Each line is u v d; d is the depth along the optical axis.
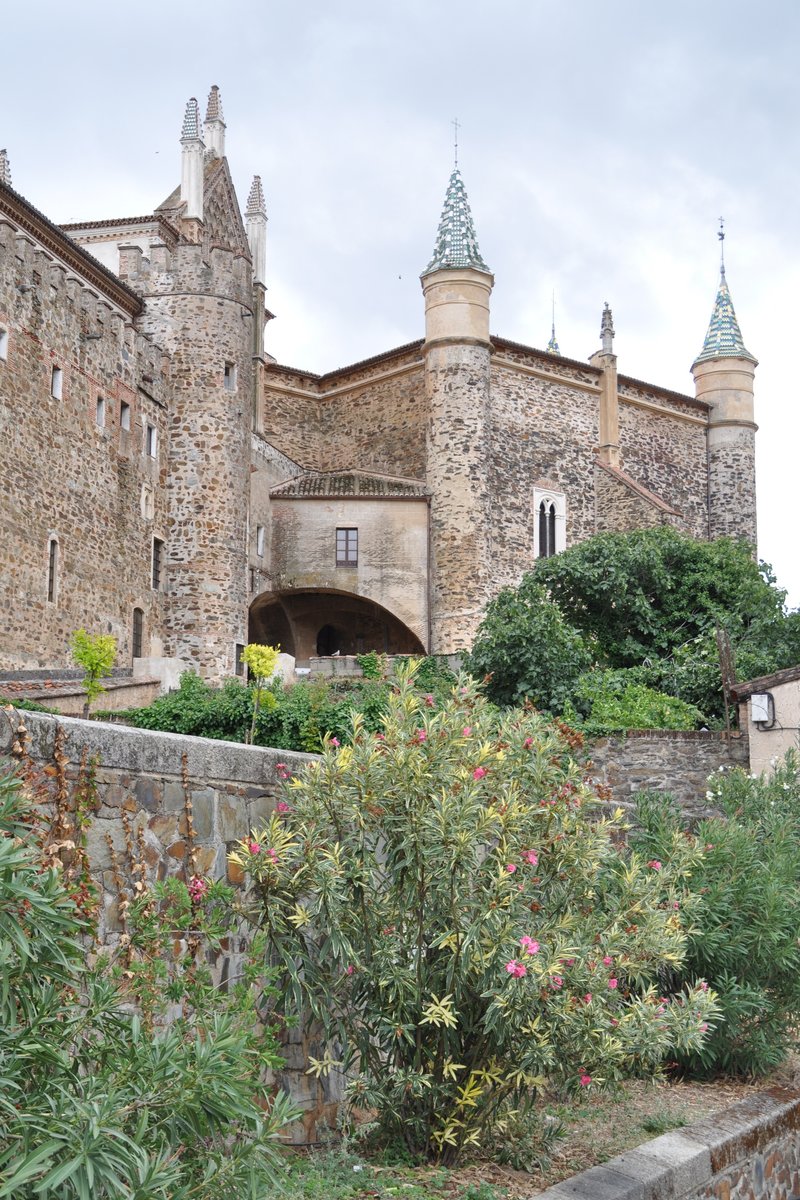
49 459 29.86
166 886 6.50
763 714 18.38
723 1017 10.22
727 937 10.84
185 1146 5.18
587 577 32.69
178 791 7.42
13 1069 4.54
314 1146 8.08
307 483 43.31
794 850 11.84
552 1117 9.44
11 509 28.05
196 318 37.41
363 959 7.84
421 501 42.94
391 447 45.88
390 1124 8.04
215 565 36.56
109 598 32.69
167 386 36.97
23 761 6.04
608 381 48.19
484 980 7.54
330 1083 8.43
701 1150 8.76
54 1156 4.44
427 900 7.89
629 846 11.90
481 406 43.38
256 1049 6.34
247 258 39.00
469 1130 7.90
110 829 6.77
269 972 7.01
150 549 35.50
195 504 36.66
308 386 48.06
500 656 25.17
